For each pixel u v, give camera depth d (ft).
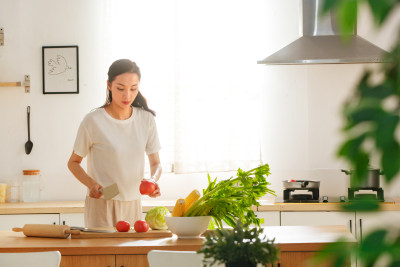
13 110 15.20
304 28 13.42
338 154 1.44
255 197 8.59
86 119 10.40
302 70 14.82
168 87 14.76
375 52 12.68
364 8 1.40
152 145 10.87
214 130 14.55
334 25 13.32
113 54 14.73
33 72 15.20
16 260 7.05
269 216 13.00
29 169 15.12
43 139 15.15
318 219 12.90
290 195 14.07
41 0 15.24
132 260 7.80
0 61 15.25
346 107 1.43
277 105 14.87
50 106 15.19
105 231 8.68
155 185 9.41
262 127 14.90
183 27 14.62
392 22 14.05
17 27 15.25
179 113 14.52
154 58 14.78
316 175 14.76
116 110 10.46
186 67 14.60
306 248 7.73
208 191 8.80
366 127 1.39
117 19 14.73
